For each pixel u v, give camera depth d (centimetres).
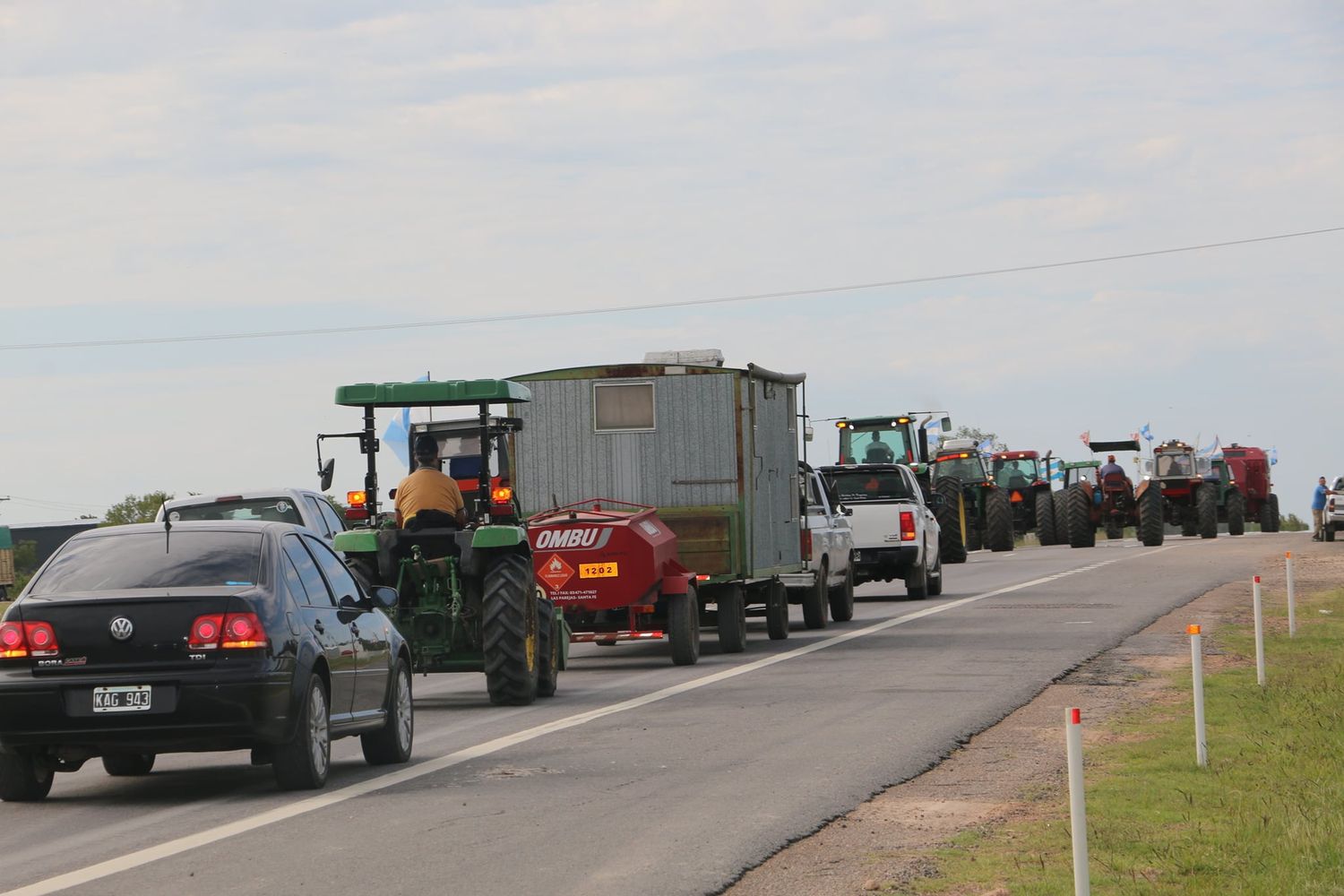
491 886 1634
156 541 2281
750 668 3900
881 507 6116
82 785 2444
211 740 2125
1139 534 9881
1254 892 1542
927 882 1641
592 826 1947
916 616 5334
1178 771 2267
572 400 4416
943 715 2902
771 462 4628
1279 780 2148
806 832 1895
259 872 1717
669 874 1677
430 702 3497
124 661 2125
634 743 2670
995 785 2202
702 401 4359
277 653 2161
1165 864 1689
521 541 3366
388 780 2348
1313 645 3919
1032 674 3519
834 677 3597
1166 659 3731
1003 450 11638
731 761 2444
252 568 2239
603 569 3969
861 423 8950
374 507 3572
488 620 3275
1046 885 1605
